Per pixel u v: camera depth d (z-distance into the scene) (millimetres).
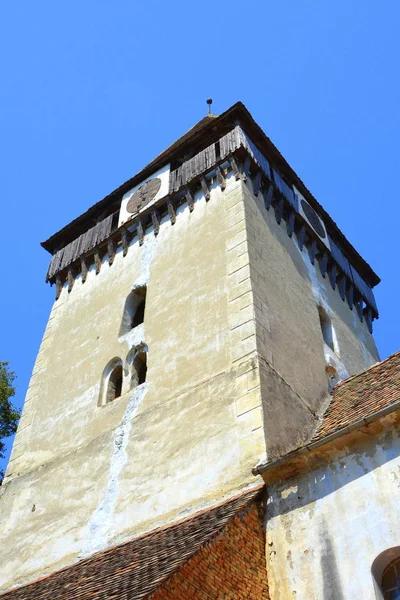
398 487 12570
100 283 24844
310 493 13523
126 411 19156
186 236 22922
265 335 18219
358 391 18422
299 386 18297
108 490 17500
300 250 24422
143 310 22906
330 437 13500
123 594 10516
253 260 20250
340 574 12141
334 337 23141
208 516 13906
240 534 12812
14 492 19906
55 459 19781
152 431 17875
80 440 19641
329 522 12898
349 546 12383
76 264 26594
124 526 16281
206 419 16875
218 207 22750
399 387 16469
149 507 16188
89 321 23641
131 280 23453
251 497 13797
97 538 16578
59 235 28469
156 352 19938
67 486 18672
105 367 21266
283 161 25859
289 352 18953
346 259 28047
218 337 18609
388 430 13359
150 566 11844
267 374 17109
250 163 23625
